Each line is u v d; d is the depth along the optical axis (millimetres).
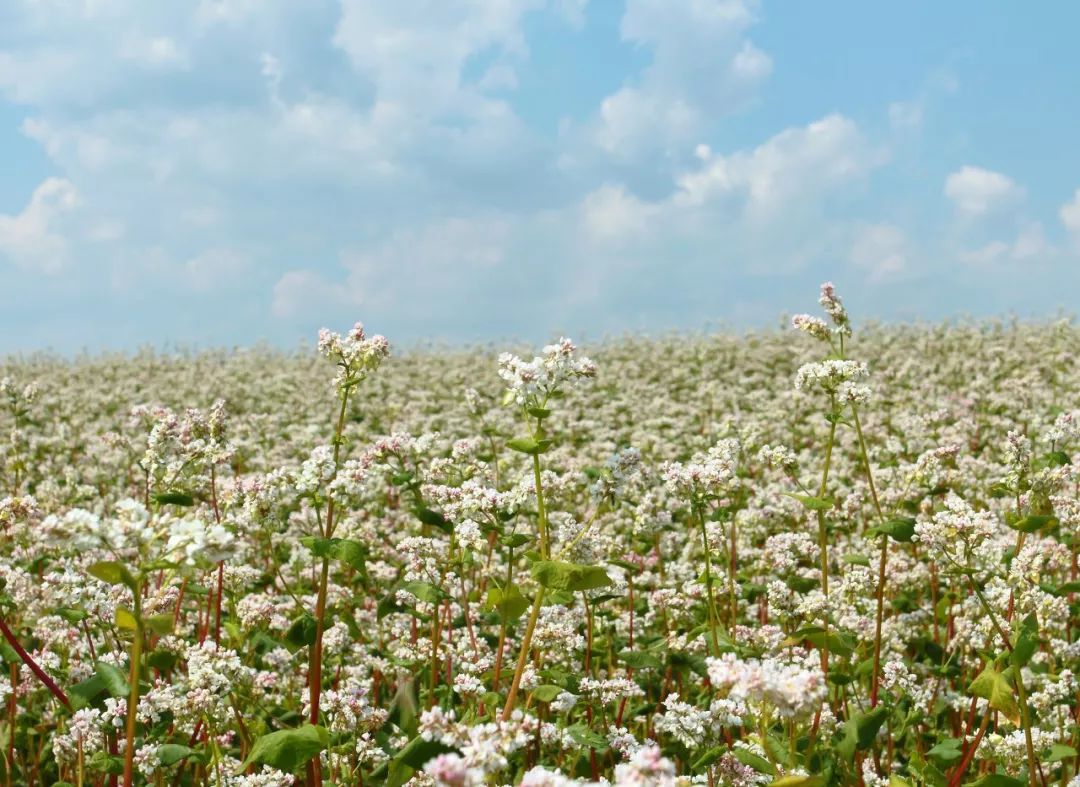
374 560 10969
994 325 35969
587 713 7348
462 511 7082
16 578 7375
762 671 4016
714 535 8773
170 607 7434
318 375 32781
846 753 5309
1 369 37219
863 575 8586
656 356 33938
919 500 9648
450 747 4184
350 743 5863
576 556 6219
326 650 8039
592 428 19609
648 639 8891
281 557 11273
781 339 35906
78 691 5652
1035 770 5902
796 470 7727
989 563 6969
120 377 34188
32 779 7219
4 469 14820
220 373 33250
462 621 8219
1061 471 7926
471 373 32000
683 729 5535
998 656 6008
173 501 7160
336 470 6328
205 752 6145
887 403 19062
